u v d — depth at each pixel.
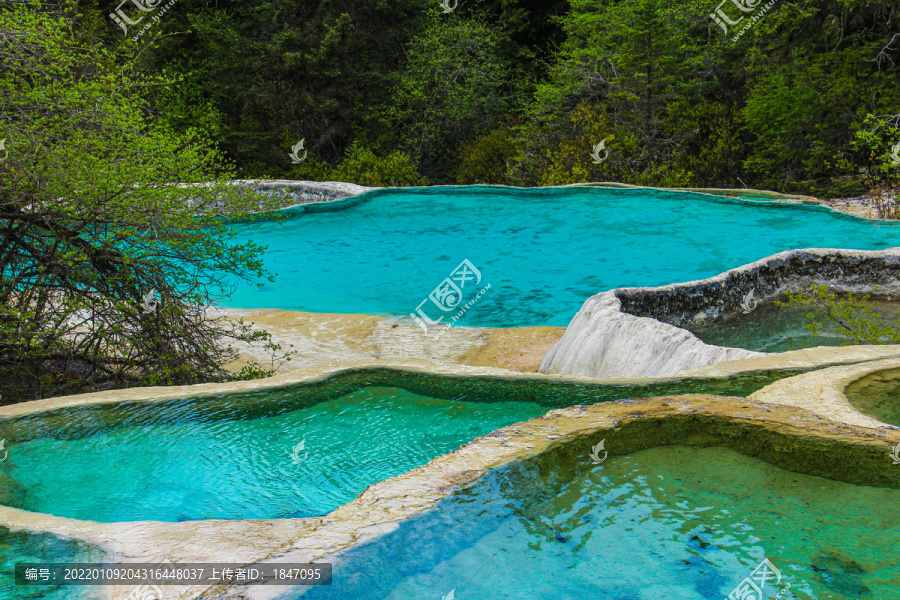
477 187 18.55
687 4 23.67
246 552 2.64
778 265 9.98
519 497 3.06
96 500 3.63
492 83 28.23
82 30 17.16
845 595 2.43
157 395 4.86
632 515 2.96
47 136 7.48
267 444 4.29
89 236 7.84
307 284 12.45
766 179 19.12
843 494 3.09
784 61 19.00
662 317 8.61
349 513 2.87
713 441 3.65
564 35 30.70
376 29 29.02
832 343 8.14
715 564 2.61
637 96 21.44
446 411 4.71
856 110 17.75
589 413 3.89
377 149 27.91
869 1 17.45
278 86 26.39
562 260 12.85
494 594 2.48
